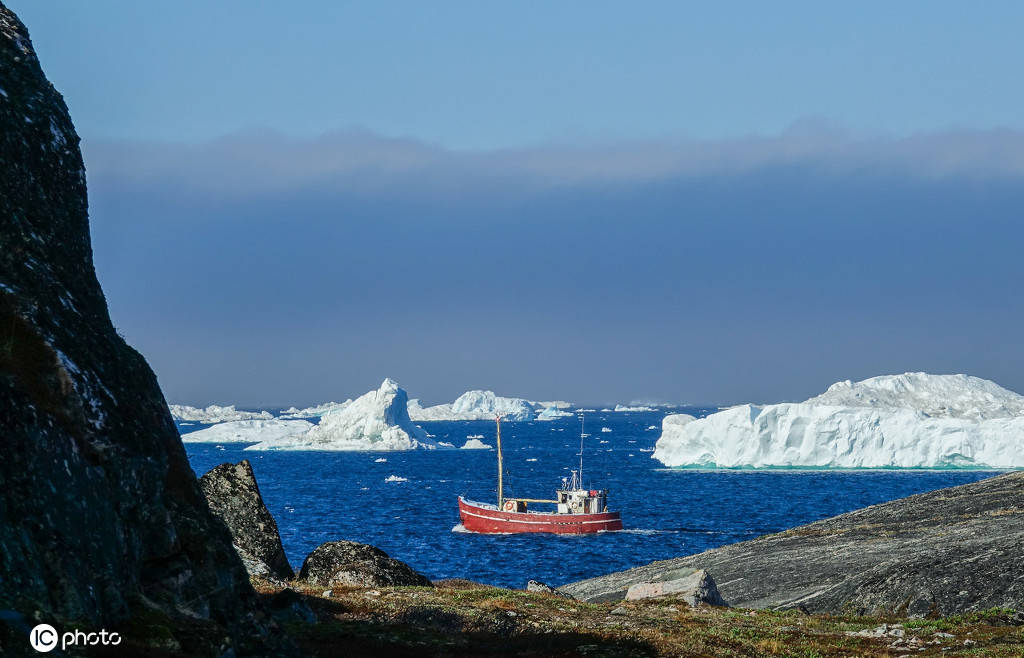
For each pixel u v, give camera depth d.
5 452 36.84
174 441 50.69
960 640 72.69
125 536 42.81
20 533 35.75
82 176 53.59
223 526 50.91
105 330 49.38
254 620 49.00
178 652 40.09
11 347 41.19
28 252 46.00
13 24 54.91
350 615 66.81
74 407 42.00
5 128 48.62
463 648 59.28
